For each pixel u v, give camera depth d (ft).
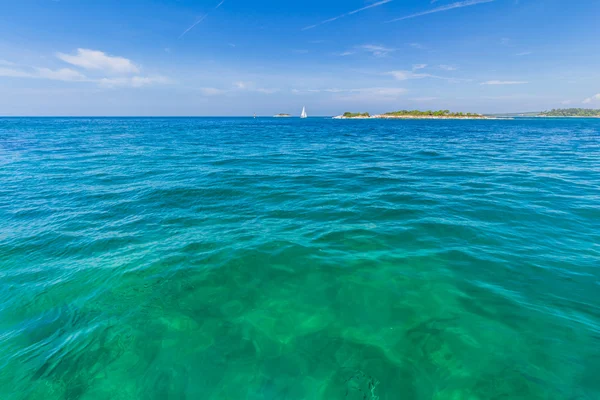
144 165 48.34
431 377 10.23
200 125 224.33
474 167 47.42
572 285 14.90
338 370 10.59
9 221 23.86
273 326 12.69
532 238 20.35
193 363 10.91
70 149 69.21
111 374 10.45
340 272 16.53
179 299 14.34
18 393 9.74
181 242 20.12
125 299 14.29
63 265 17.29
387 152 67.56
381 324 12.73
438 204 27.94
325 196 30.89
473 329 12.24
